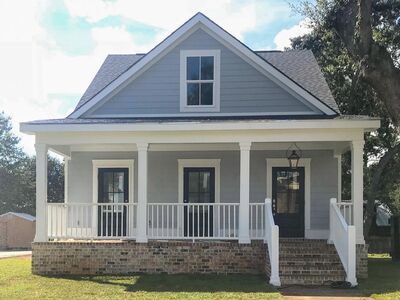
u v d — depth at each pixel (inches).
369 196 772.0
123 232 657.6
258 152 665.6
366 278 513.0
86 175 684.1
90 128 548.7
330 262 496.4
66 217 577.6
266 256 518.3
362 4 535.8
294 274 479.5
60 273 546.0
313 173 659.4
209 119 605.6
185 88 643.5
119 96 646.5
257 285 462.9
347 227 473.4
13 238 1418.6
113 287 461.4
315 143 637.9
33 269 550.0
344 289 447.5
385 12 725.3
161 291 437.4
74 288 457.1
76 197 682.2
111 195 679.7
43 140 561.6
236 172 666.2
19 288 458.3
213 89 641.6
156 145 644.7
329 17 676.1
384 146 943.7
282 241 581.6
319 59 1013.2
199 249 538.0
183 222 622.2
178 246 540.7
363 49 540.1
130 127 545.6
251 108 637.3
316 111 629.3
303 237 651.5
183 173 671.1
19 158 2268.7
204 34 645.9
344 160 1002.7
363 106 828.0
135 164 678.5
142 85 646.5
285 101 635.5
